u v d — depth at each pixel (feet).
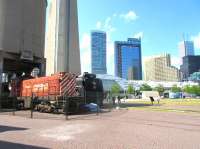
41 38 149.59
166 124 52.24
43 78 94.53
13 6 134.51
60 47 197.67
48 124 52.37
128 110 97.81
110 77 536.01
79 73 204.13
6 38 129.80
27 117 69.15
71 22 204.44
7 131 42.73
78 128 46.24
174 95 432.66
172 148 29.84
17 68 149.69
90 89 111.55
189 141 33.94
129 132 41.55
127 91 491.31
